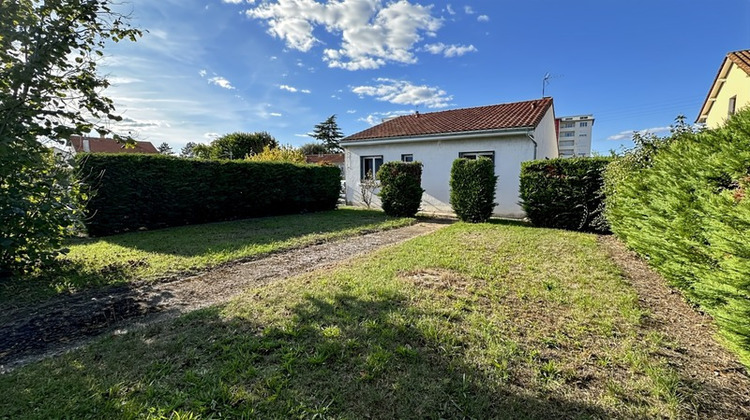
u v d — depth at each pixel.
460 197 9.52
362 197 14.02
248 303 3.21
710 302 2.45
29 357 2.37
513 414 1.75
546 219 8.37
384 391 1.92
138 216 7.62
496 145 11.05
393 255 5.07
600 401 1.84
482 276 4.02
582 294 3.42
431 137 12.01
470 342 2.46
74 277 4.07
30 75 3.52
